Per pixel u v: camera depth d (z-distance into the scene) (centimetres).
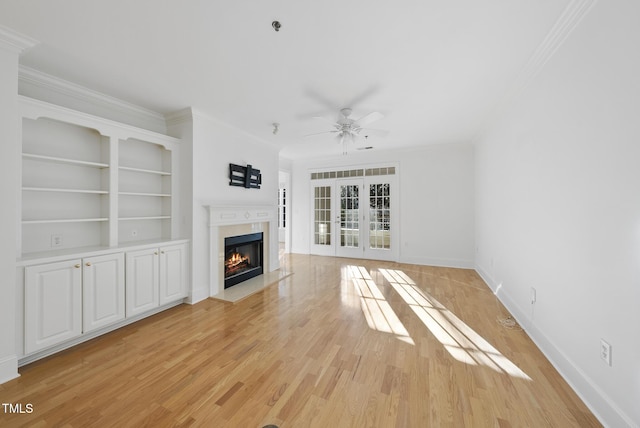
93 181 282
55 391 175
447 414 155
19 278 198
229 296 360
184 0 160
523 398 168
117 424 148
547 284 217
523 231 265
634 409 130
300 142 500
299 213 701
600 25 151
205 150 357
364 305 330
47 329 211
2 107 184
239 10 170
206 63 233
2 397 169
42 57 221
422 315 300
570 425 147
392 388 178
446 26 187
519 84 263
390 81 268
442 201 543
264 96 300
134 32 191
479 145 461
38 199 245
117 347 231
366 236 621
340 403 163
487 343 238
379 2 164
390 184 591
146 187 336
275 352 223
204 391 175
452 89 286
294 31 192
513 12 174
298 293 378
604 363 150
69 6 164
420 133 457
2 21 177
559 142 197
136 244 291
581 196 171
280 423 148
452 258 535
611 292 145
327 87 279
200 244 350
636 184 129
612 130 143
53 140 254
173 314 304
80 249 255
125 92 288
